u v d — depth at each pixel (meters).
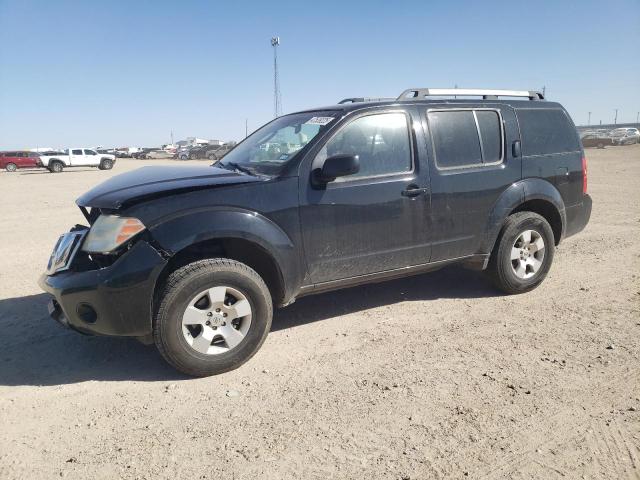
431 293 5.52
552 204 5.41
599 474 2.62
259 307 3.87
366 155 4.39
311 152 4.15
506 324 4.60
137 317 3.56
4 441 3.02
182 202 3.69
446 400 3.34
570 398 3.32
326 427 3.08
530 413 3.16
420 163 4.61
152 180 4.01
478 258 5.07
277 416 3.22
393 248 4.52
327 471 2.69
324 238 4.18
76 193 18.03
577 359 3.87
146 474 2.70
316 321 4.80
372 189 4.34
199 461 2.79
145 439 3.01
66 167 41.03
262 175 4.21
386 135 4.51
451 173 4.76
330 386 3.58
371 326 4.64
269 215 3.92
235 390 3.56
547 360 3.87
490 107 5.13
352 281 4.45
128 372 3.89
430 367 3.81
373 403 3.33
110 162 40.75
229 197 3.82
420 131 4.64
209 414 3.27
